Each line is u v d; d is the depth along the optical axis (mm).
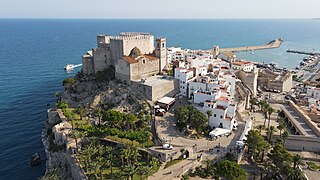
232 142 118938
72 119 142125
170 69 186625
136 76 166500
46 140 140875
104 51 185125
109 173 102875
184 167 102562
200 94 144000
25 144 148625
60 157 124062
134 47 184125
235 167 94000
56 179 111062
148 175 98250
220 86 150125
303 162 113062
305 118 146000
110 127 131750
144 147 114250
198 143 117375
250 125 138375
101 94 160625
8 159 135625
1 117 177250
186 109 128250
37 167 130625
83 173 103438
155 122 133000
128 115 130375
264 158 115250
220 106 132500
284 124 137250
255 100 172625
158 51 180125
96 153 113938
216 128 126562
